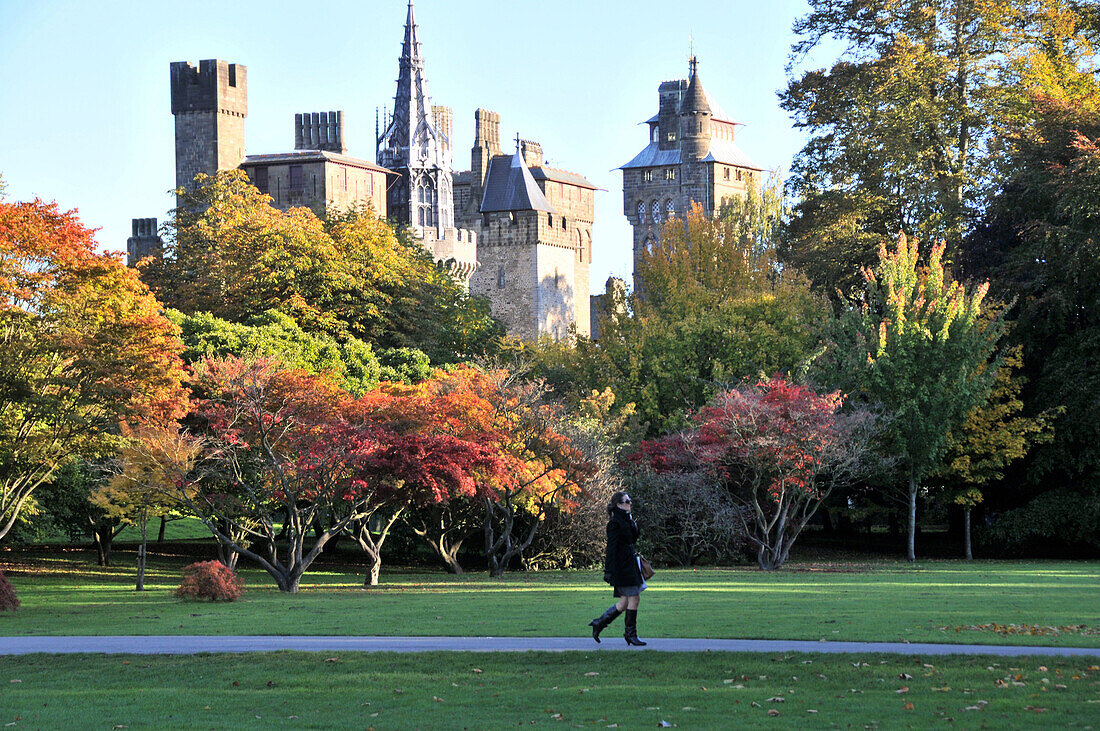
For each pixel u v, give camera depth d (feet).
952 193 182.70
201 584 93.09
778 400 139.95
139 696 44.27
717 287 234.17
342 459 112.37
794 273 197.67
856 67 194.90
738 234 271.69
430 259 259.19
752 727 37.37
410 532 164.14
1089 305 163.43
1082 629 60.29
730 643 55.88
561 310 433.48
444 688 44.78
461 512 146.72
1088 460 159.22
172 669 50.11
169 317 151.94
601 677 46.39
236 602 92.89
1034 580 109.91
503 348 232.73
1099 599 83.15
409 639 59.93
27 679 48.26
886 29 196.03
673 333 185.68
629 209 555.69
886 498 172.45
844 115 193.16
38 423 116.88
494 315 423.23
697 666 48.39
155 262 239.09
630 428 164.66
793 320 180.34
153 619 74.54
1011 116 184.75
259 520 127.85
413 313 210.79
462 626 65.62
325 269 195.00
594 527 144.97
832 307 184.34
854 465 142.82
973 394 153.38
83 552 181.47
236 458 119.44
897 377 154.61
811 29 203.51
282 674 48.37
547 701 42.01
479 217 433.07
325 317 189.57
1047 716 37.86
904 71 182.70
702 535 146.10
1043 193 163.53
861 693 42.55
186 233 253.24
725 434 139.03
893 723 37.50
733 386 166.61
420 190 425.28
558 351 220.84
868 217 196.34
